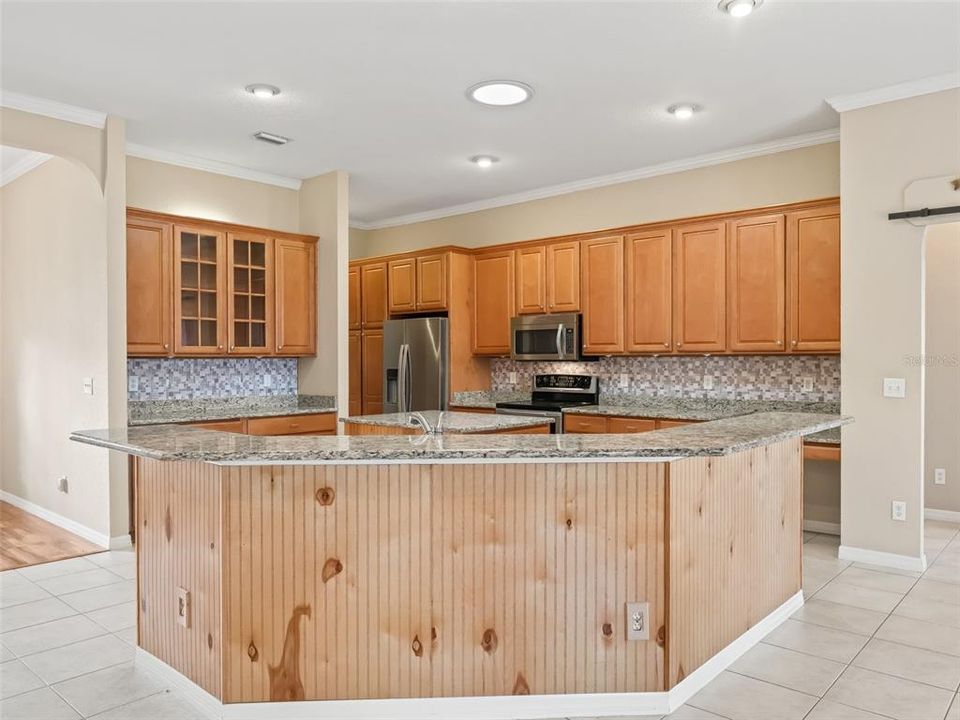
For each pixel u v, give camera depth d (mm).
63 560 4242
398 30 3211
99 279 4434
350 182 5957
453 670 2414
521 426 4387
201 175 5293
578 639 2432
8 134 3996
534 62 3564
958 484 5219
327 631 2389
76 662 2850
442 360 6184
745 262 4828
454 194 6398
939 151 3812
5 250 5910
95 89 3922
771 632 3125
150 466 2754
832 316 4461
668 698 2430
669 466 2426
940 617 3277
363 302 7023
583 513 2426
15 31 3217
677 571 2473
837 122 4512
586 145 4945
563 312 5785
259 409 5508
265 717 2367
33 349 5414
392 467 2389
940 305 5266
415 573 2400
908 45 3389
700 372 5391
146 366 5113
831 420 3281
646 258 5312
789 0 2947
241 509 2346
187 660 2553
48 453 5230
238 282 5277
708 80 3807
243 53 3455
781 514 3281
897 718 2363
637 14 3062
